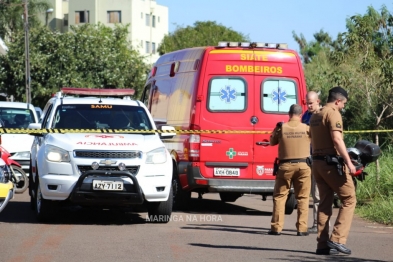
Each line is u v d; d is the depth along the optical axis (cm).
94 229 1351
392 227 1456
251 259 1068
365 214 1625
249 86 1644
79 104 1593
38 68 6103
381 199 1742
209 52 1641
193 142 1628
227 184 1633
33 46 6150
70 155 1393
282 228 1352
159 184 1414
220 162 1631
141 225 1419
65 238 1234
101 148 1400
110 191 1380
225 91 1639
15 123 2397
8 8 8731
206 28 8250
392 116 2214
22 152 2222
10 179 1261
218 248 1159
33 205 1659
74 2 9950
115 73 6169
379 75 2036
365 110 2312
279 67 1656
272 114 1647
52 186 1388
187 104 1675
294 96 1661
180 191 1697
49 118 1572
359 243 1234
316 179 1134
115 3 9838
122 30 6725
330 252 1122
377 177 1864
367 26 2056
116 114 1580
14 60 6141
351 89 2183
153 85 1994
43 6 8988
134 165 1405
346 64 2147
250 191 1639
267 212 1722
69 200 1394
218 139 1633
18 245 1159
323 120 1111
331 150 1112
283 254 1118
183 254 1097
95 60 6156
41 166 1412
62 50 6062
